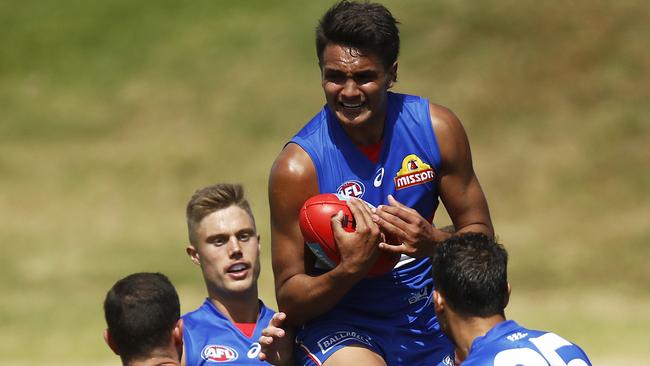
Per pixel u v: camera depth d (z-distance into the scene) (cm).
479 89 11350
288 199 1994
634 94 11262
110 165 10925
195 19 13250
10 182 10669
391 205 1947
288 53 12319
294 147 2008
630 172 10181
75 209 10125
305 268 2019
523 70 11600
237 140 11100
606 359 5922
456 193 2034
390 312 2100
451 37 12056
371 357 2022
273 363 2047
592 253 8856
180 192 10375
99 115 11856
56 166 10956
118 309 1761
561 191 9962
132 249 9212
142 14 13438
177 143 11200
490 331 1734
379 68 1908
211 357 2408
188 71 12306
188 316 2483
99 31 13188
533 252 8912
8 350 6550
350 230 1914
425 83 11381
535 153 10538
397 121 2011
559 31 12081
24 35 13212
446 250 1786
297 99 11575
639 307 7638
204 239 2445
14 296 8050
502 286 1766
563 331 6838
